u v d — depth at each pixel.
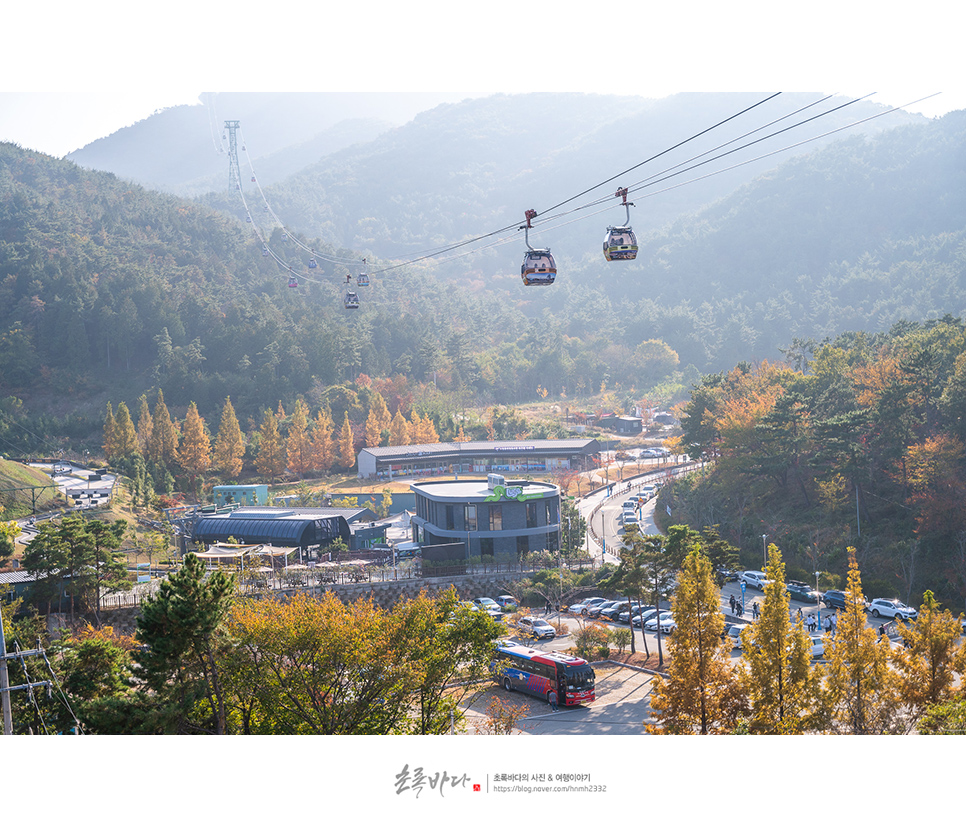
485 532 94.81
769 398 130.38
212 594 35.22
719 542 65.44
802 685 36.34
